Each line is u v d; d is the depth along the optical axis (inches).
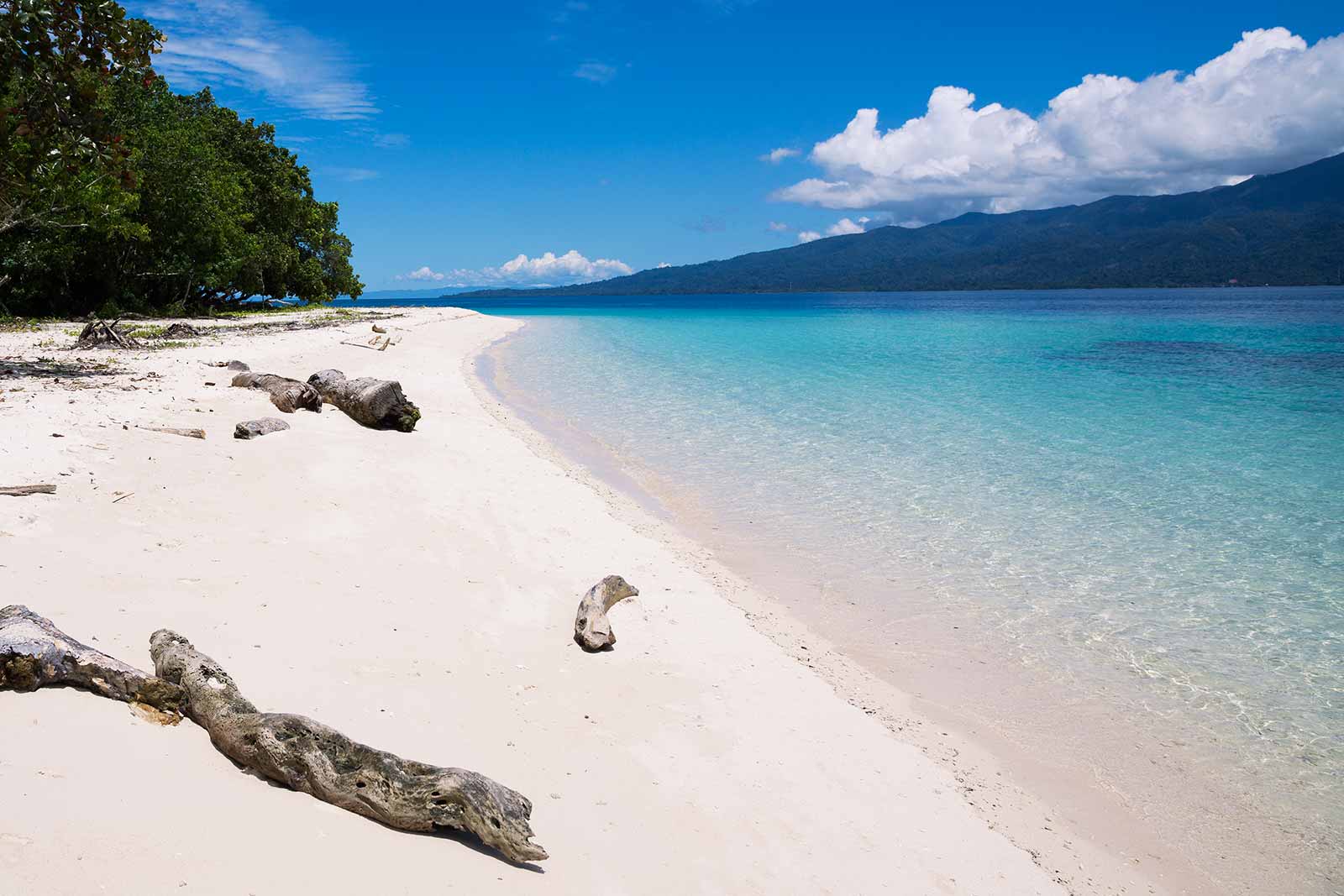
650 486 581.0
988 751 271.9
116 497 347.6
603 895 172.6
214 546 319.9
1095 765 266.2
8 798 148.0
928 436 765.3
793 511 525.3
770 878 192.4
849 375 1273.4
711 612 359.9
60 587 251.1
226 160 2084.2
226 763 183.3
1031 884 209.3
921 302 7244.1
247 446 480.1
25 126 669.3
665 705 271.3
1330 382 1168.2
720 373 1293.1
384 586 318.7
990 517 513.7
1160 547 460.8
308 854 156.6
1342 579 411.2
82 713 183.5
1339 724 287.9
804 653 330.6
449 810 172.1
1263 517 510.9
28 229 1224.8
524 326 2883.9
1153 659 333.4
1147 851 228.5
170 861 143.6
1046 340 2078.0
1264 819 243.0
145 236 1425.9
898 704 297.3
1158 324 2807.6
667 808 213.2
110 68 677.3
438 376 1039.0
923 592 398.3
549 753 228.2
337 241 2672.2
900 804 236.2
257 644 247.0
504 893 162.6
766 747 255.0
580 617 314.3
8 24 615.5
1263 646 343.3
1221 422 840.9
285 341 1205.1
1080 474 619.8
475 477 522.3
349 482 448.1
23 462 369.4
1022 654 337.1
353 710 223.0
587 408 920.3
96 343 958.4
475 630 300.5
